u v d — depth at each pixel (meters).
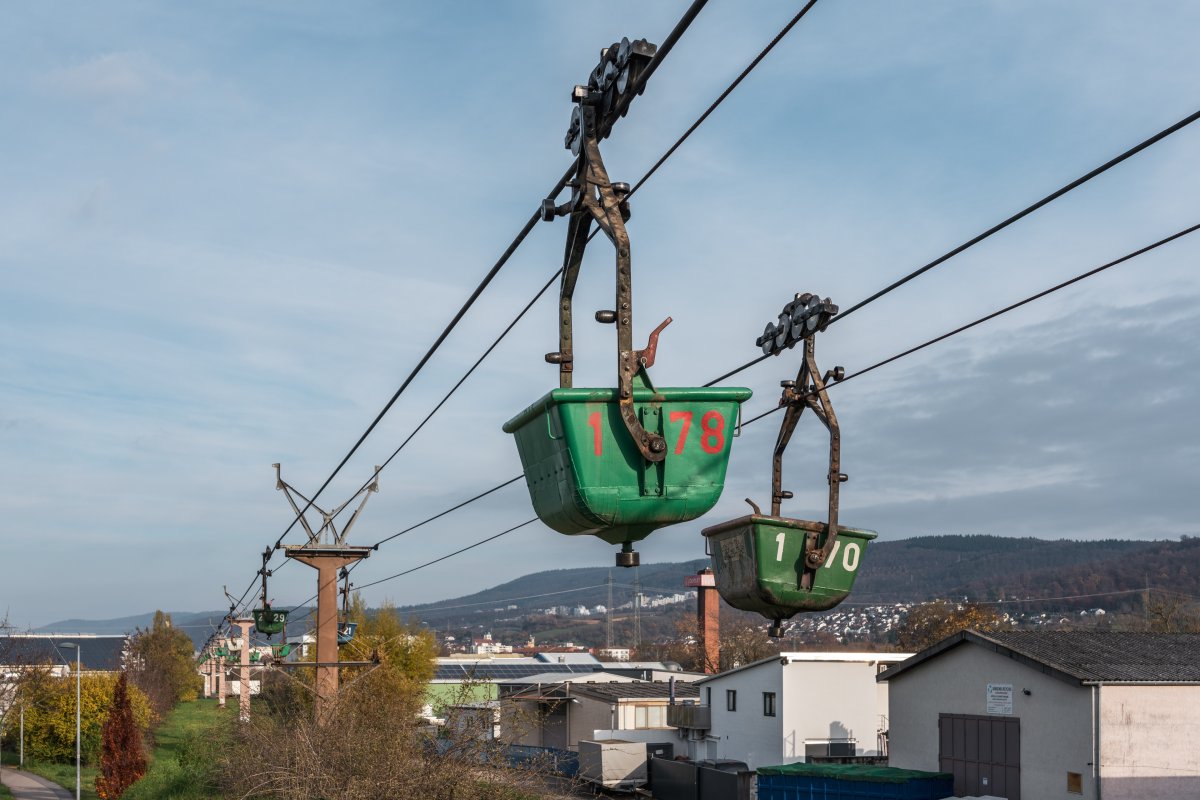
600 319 4.38
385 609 59.44
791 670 45.38
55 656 91.19
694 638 91.38
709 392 4.36
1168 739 30.09
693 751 51.12
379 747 23.02
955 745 34.28
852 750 45.28
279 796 24.75
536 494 4.78
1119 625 96.62
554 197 6.19
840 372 6.86
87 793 54.78
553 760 24.47
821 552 5.57
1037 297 8.88
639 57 4.21
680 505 4.34
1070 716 30.45
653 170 7.38
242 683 31.64
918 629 88.12
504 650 136.62
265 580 33.00
